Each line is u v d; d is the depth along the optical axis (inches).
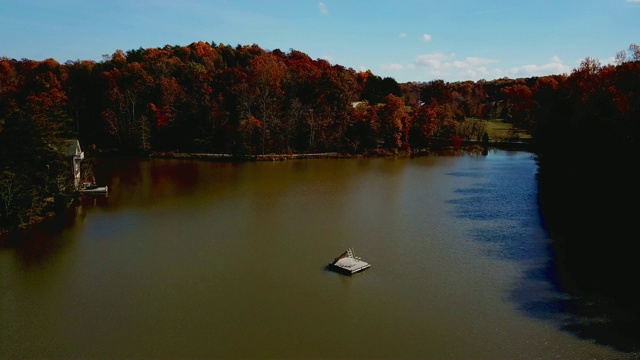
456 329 1128.2
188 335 1097.4
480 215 2201.0
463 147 5068.9
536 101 4982.8
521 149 5088.6
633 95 2568.9
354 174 3398.1
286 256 1628.9
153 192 2684.5
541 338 1086.4
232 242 1782.7
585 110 2999.5
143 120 4200.3
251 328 1130.7
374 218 2142.0
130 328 1130.0
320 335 1099.3
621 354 1018.1
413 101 6909.5
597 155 2513.5
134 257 1616.6
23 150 2063.2
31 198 2009.1
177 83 4810.5
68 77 4963.1
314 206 2372.0
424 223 2058.3
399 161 4158.5
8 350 1033.5
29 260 1585.9
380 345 1059.3
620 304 1259.8
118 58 5536.4
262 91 4559.5
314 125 4426.7
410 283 1396.4
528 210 2295.8
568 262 1569.9
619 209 2155.5
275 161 4033.0
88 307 1240.2
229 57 6461.6
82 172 2623.0
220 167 3654.0
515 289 1355.8
